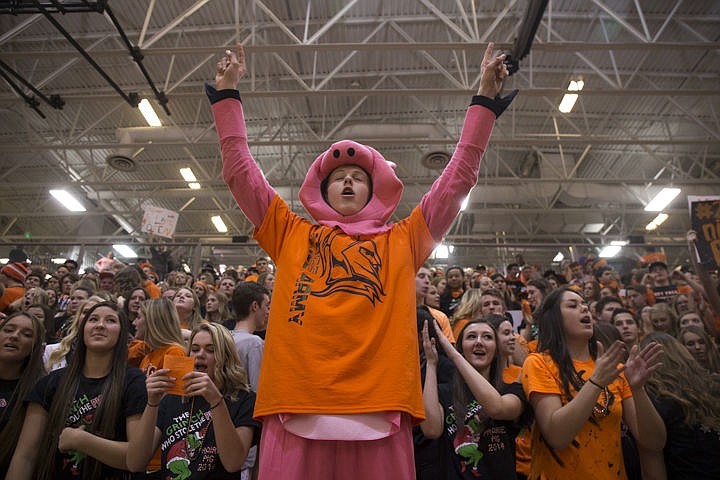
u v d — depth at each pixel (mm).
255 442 2938
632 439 3203
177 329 3971
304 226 2062
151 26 11273
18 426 3061
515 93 2086
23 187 16953
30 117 14961
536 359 2807
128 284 6473
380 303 1835
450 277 7184
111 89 13648
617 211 18672
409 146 16406
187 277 8211
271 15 9617
